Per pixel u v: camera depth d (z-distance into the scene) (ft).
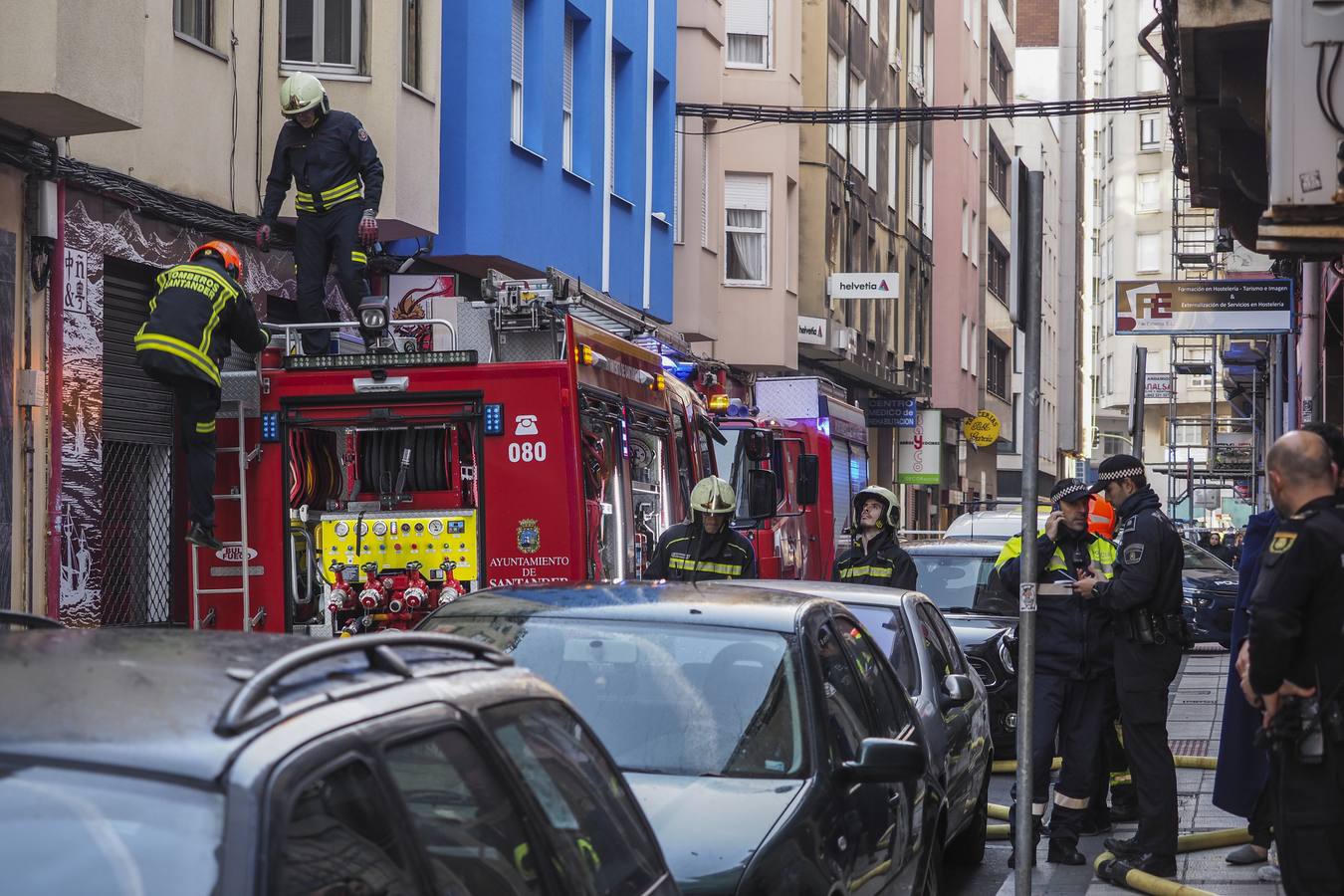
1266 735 24.26
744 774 24.25
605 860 15.03
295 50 65.82
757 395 87.66
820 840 22.79
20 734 10.45
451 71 76.33
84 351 52.13
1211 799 47.32
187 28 59.41
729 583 30.53
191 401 42.83
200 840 9.92
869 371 164.04
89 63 45.21
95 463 52.65
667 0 106.93
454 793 12.51
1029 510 30.45
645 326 57.16
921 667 36.76
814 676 25.85
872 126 168.86
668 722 25.09
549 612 27.71
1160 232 354.13
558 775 14.74
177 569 58.59
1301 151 28.48
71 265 51.47
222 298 42.86
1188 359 317.63
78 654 12.36
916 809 28.14
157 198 56.29
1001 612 59.77
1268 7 48.34
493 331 45.44
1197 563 107.24
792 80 132.26
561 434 43.24
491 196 76.43
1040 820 39.96
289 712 11.05
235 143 62.13
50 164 49.57
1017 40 335.06
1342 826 23.98
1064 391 338.54
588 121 93.04
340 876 10.58
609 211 96.22
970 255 217.77
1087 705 39.24
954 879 38.17
